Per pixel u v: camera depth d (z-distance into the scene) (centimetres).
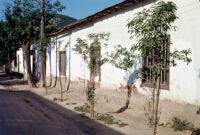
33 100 1019
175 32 622
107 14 941
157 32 376
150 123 560
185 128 545
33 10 1516
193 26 577
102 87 981
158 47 392
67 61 1366
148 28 379
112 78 913
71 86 1295
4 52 2402
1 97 1086
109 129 585
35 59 1959
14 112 765
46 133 546
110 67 925
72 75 1302
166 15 380
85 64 1148
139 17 396
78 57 1225
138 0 746
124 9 844
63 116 720
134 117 698
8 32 1562
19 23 1509
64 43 1409
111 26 922
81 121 662
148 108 681
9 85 1656
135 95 783
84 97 1061
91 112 711
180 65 606
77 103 933
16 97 1100
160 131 555
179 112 595
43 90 1358
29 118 689
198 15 564
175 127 557
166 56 403
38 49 1464
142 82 748
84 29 1155
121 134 545
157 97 404
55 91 1306
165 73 660
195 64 570
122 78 852
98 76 1016
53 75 1573
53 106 880
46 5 1594
